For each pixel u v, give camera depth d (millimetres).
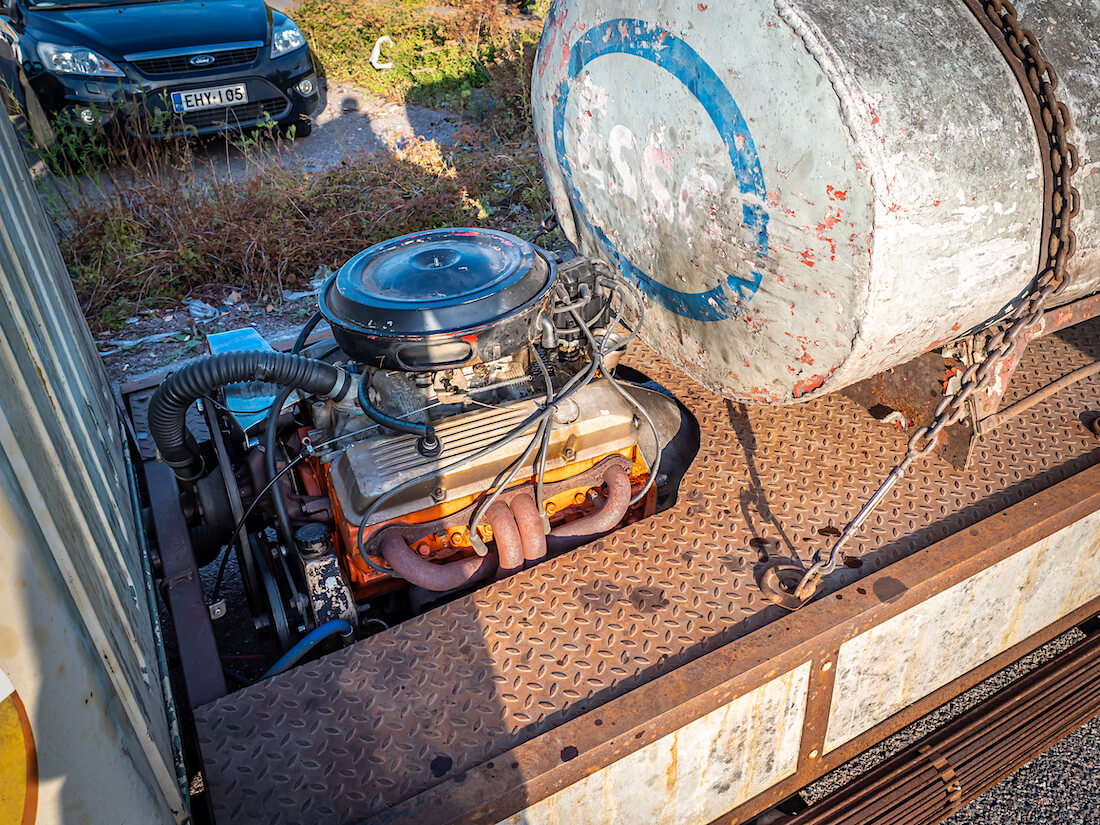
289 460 2604
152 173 6523
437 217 6402
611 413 2512
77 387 2096
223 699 2010
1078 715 2648
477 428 2381
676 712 1906
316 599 2258
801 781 2354
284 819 1758
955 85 1901
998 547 2305
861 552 2381
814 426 2898
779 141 1984
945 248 1965
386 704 1997
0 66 6824
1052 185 2043
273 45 7711
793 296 2174
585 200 2980
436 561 2443
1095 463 2666
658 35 2258
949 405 2162
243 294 5707
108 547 1726
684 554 2396
